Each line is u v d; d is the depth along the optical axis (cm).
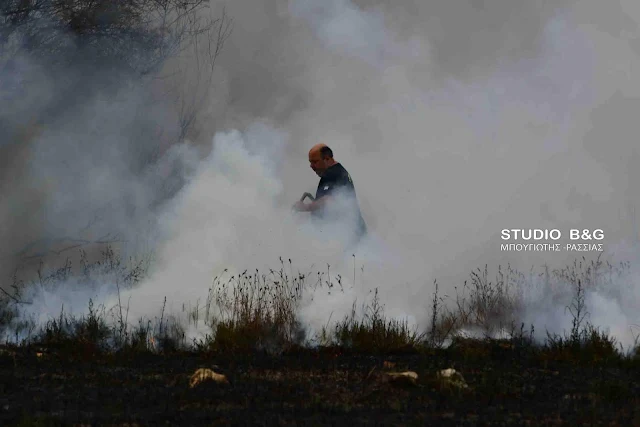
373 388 2259
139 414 1958
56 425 1850
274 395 2158
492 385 2270
